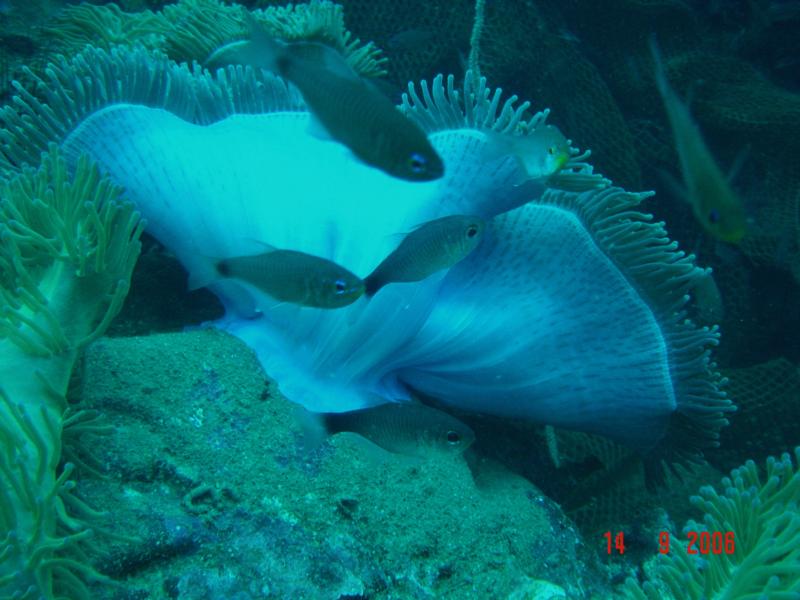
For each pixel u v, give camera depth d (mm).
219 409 424
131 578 333
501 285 498
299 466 413
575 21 997
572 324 500
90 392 393
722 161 955
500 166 462
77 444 352
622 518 602
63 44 655
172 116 487
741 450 779
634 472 604
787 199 901
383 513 412
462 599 401
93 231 382
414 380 544
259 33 298
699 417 519
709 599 378
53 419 324
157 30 680
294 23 684
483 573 417
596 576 501
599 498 606
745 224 320
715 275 918
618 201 526
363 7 859
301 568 363
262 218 483
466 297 498
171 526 351
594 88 919
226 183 481
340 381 497
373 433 378
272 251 359
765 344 930
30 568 283
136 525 344
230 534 364
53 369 342
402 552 400
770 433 776
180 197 481
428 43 861
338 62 317
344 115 299
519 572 429
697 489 738
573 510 604
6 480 299
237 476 390
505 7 875
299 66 296
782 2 972
